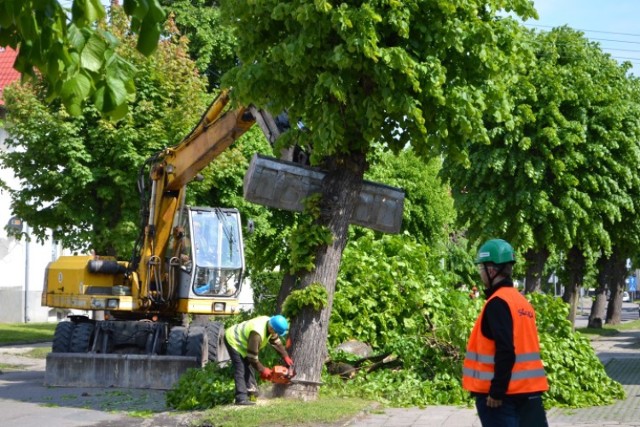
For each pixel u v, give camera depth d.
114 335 19.44
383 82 12.48
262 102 13.50
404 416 12.84
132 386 17.94
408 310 16.61
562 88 22.41
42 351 26.52
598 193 23.77
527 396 7.04
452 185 23.78
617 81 23.92
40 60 5.27
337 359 15.51
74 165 24.05
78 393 17.16
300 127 14.02
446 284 17.42
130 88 5.45
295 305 13.84
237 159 25.91
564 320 15.44
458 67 13.27
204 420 12.52
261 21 13.32
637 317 66.94
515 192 23.08
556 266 46.03
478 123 13.12
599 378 15.23
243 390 13.47
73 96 5.23
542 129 22.23
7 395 16.91
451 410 13.48
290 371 13.55
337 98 12.78
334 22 12.10
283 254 26.97
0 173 37.25
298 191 14.36
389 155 36.22
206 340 19.16
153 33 5.30
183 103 25.20
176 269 19.88
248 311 20.20
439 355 15.16
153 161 19.75
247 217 26.80
